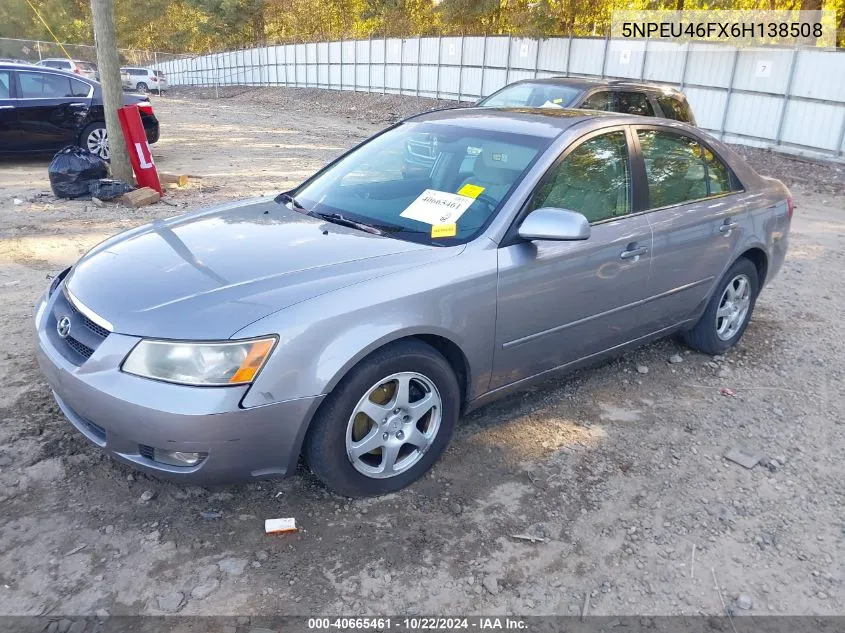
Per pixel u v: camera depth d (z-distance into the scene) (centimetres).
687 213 438
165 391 270
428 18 3569
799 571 300
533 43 2398
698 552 308
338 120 2352
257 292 291
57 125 1124
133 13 5422
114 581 272
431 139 418
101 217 808
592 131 397
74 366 291
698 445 392
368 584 278
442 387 331
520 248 349
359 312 294
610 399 439
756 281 514
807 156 1647
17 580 269
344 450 305
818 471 374
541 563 296
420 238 349
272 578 278
